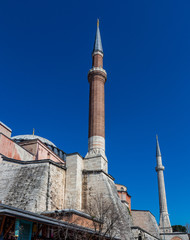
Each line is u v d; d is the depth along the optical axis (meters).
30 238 15.62
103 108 43.69
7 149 35.50
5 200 27.48
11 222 14.63
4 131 38.41
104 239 21.23
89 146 40.31
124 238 30.11
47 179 29.44
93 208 30.81
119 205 35.59
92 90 44.88
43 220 15.77
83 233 19.52
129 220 39.09
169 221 72.38
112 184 38.50
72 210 23.06
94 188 34.34
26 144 43.31
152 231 59.06
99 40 51.88
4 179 30.42
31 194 27.17
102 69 46.59
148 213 62.22
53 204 29.33
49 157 46.12
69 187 33.38
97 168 36.25
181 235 63.09
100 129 41.22
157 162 81.00
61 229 17.81
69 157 35.66
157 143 84.81
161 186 77.19
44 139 53.62
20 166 31.23
